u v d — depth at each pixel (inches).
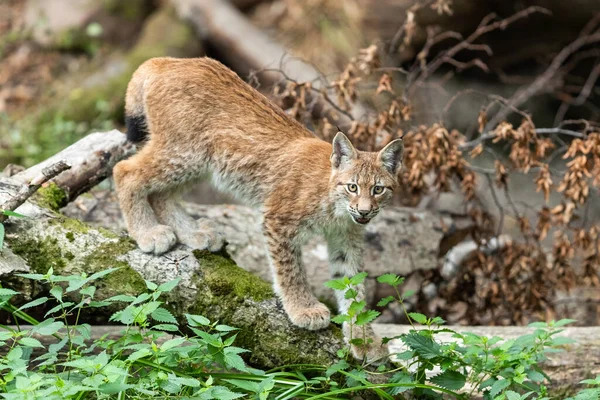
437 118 598.5
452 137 501.0
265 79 703.1
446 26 719.1
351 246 354.9
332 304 447.8
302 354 325.7
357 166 342.3
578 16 727.1
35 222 326.3
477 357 310.3
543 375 305.7
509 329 383.6
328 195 344.8
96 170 390.3
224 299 326.3
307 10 787.4
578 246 477.1
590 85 758.5
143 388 268.1
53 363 290.5
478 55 764.6
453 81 781.9
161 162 358.3
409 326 389.4
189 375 290.8
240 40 741.9
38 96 706.2
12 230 319.3
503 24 563.5
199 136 356.2
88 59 747.4
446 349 308.7
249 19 814.5
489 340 317.4
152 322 329.4
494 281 490.9
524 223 486.0
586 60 784.9
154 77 360.5
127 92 375.2
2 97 702.5
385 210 479.8
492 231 493.0
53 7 768.3
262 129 358.9
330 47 749.3
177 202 377.4
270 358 325.7
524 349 319.0
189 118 354.6
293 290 339.0
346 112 487.5
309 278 447.2
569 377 353.1
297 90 505.0
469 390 340.2
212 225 369.1
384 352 330.3
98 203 445.1
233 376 296.7
